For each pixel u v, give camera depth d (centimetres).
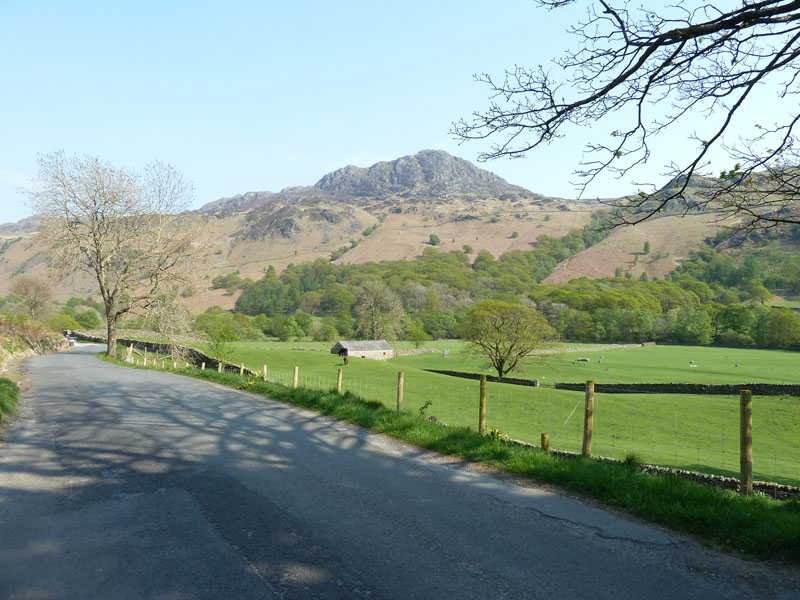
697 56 544
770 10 494
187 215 4166
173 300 3994
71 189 3794
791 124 540
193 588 407
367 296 10538
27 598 391
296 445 932
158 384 2020
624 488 643
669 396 3869
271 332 13425
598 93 573
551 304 13550
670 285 16800
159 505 607
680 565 457
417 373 4947
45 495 645
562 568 448
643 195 598
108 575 429
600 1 547
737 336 11419
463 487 688
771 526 507
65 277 4016
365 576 429
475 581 422
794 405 3456
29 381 2147
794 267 14550
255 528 537
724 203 574
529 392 3825
